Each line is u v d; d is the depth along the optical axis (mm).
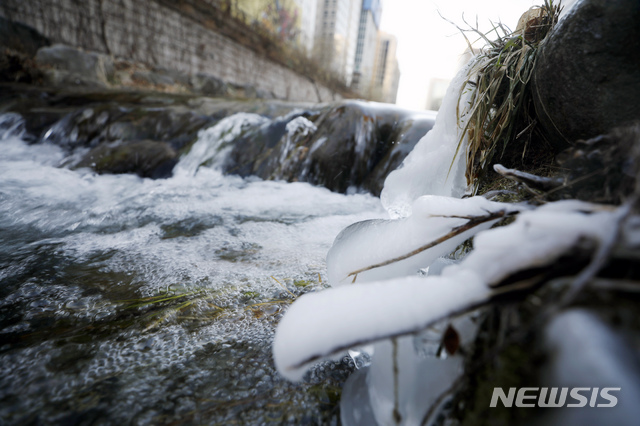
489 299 578
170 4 15398
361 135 4148
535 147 1552
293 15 37094
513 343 625
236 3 23359
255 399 1007
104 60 10945
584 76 1066
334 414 951
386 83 107125
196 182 4102
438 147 1874
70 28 11203
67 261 2055
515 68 1610
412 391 766
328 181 4023
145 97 7215
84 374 1091
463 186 1781
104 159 4301
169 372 1111
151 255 2180
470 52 1979
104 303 1561
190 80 16266
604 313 511
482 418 623
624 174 734
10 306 1521
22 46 9602
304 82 35281
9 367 1113
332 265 1217
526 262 564
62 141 5273
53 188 3586
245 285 1761
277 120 4855
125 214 3049
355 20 78188
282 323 694
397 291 626
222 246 2385
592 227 523
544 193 971
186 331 1344
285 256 2195
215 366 1144
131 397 1001
